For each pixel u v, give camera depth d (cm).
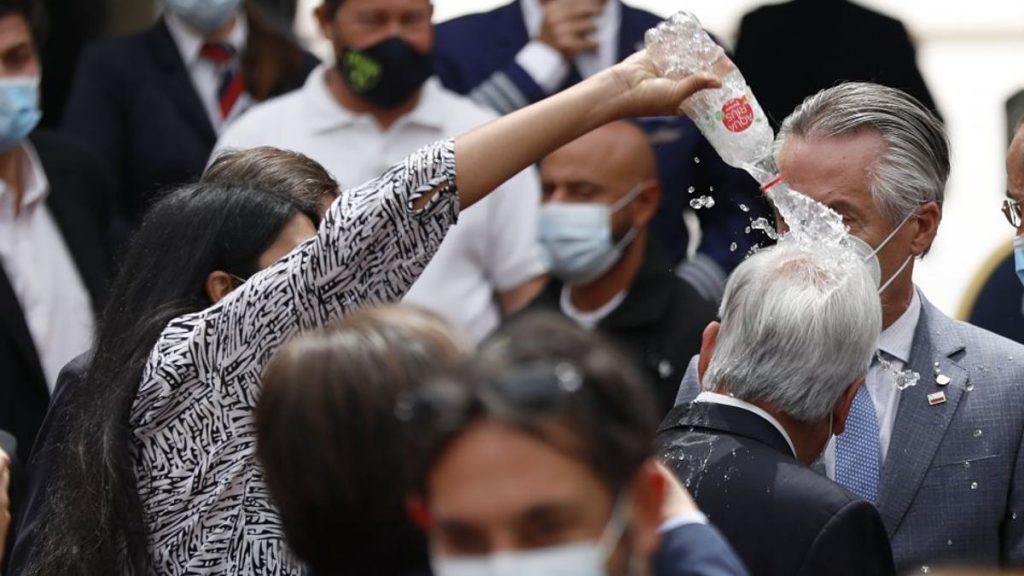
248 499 752
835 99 907
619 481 491
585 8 1350
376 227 745
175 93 1444
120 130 1439
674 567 577
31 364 1234
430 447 486
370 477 573
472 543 488
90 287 1288
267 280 748
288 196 812
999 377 895
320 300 746
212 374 750
